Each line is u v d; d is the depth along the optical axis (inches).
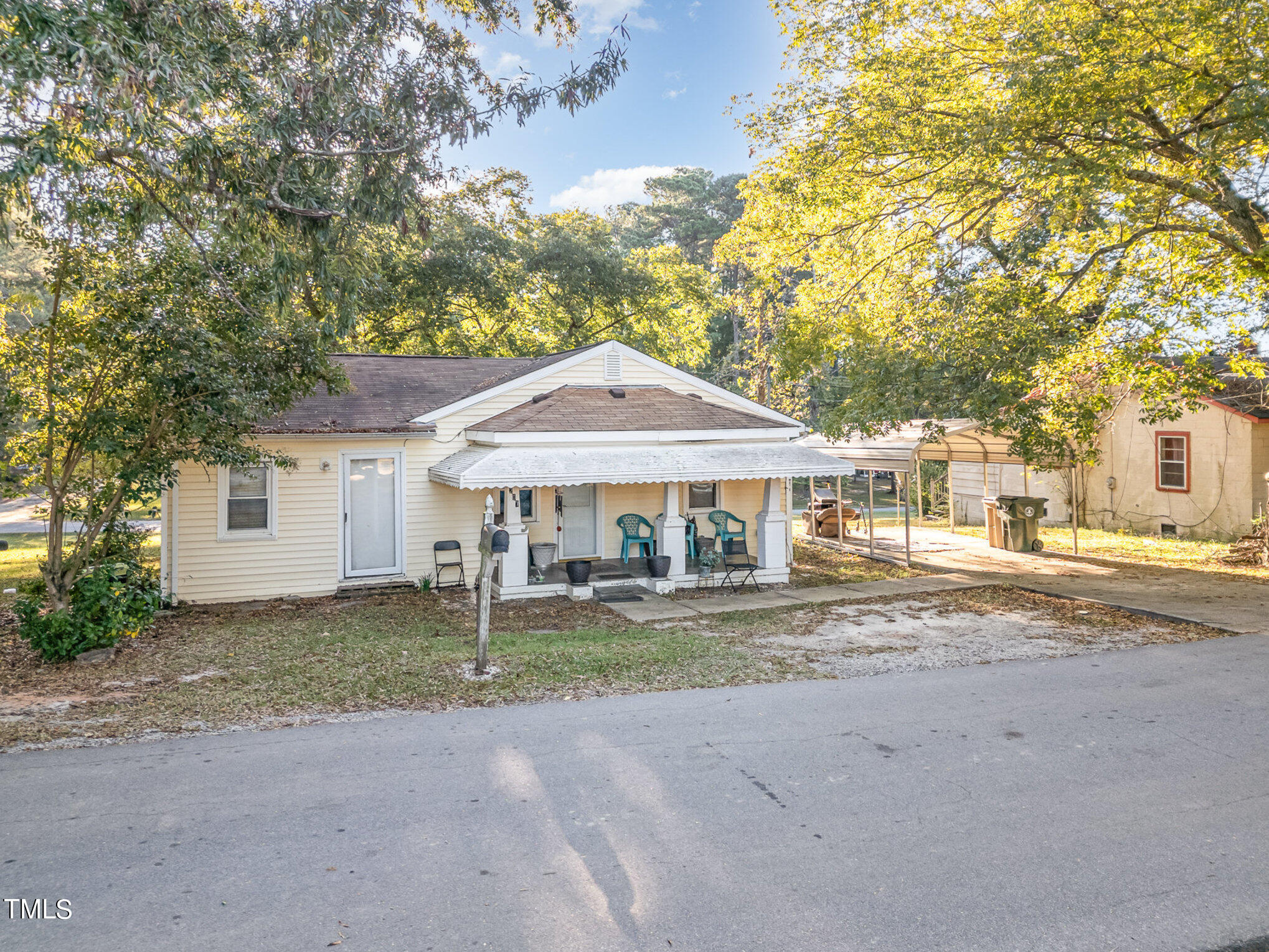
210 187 360.8
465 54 467.2
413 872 176.2
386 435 563.5
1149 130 540.4
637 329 1391.5
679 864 181.3
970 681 334.6
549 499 628.7
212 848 186.2
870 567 710.5
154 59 302.8
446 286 1050.1
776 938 153.3
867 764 241.3
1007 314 546.0
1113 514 924.0
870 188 673.0
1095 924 158.6
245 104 354.6
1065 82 462.3
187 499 525.0
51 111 317.7
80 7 276.4
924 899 167.2
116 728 270.7
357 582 572.1
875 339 670.5
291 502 551.8
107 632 371.9
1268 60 420.8
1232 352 605.6
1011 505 781.9
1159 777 231.6
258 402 410.9
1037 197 576.7
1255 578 605.9
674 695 313.6
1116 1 485.7
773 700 306.8
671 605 529.3
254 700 304.7
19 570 684.7
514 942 151.0
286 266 390.0
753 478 575.5
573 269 1205.1
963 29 574.9
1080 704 301.7
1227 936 154.7
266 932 153.2
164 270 378.9
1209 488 812.6
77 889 167.8
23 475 406.9
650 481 545.0
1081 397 626.5
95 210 345.1
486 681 331.6
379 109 412.8
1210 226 557.3
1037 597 543.2
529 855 184.5
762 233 756.6
